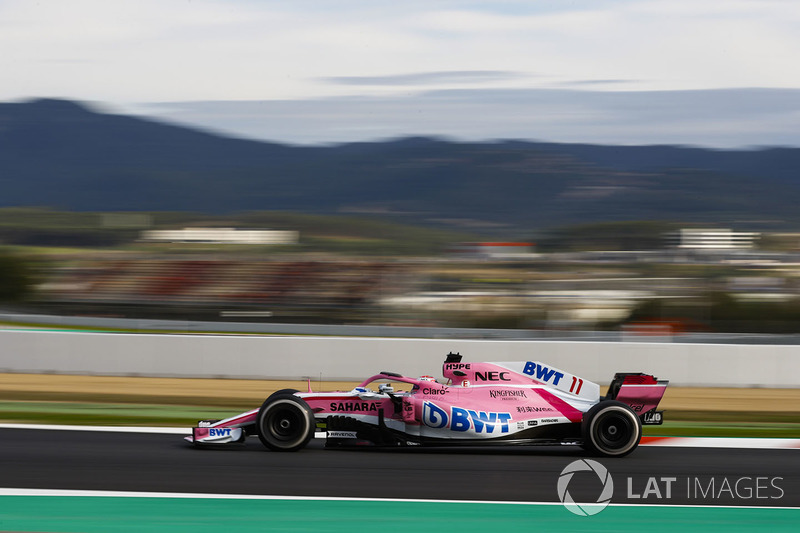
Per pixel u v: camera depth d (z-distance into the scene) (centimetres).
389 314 16100
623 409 2677
